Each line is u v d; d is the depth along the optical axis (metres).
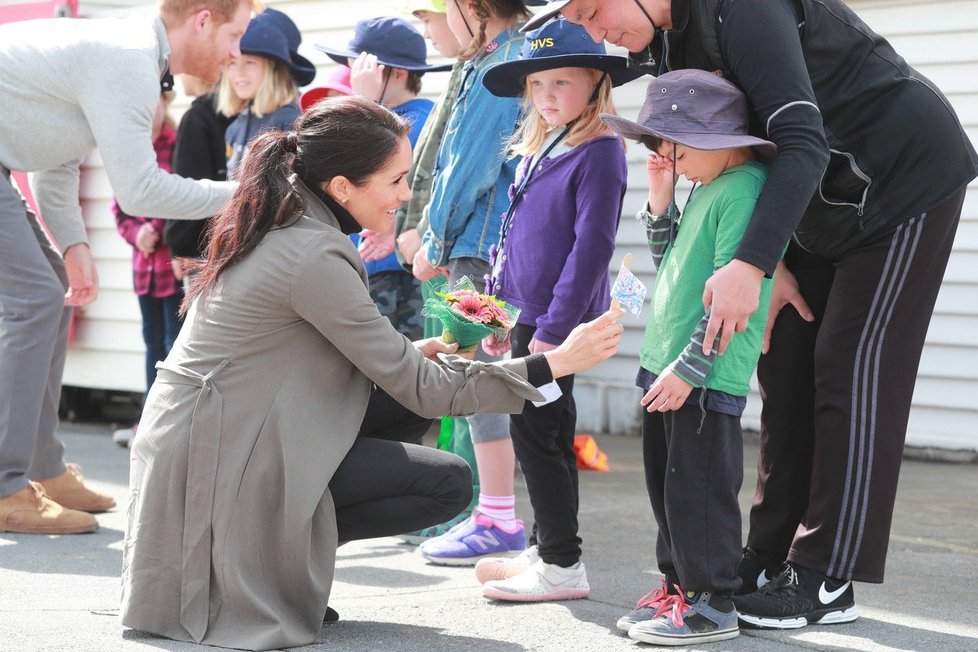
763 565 3.90
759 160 3.46
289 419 3.24
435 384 3.32
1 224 4.67
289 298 3.22
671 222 3.58
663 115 3.41
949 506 5.80
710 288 3.25
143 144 4.66
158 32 4.83
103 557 4.54
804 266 3.79
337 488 3.38
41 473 5.33
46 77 4.61
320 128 3.35
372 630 3.52
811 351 3.80
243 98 6.02
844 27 3.47
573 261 3.88
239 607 3.26
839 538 3.62
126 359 8.69
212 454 3.24
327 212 3.40
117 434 7.80
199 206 4.79
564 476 3.93
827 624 3.67
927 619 3.76
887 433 3.62
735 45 3.33
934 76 6.95
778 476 3.87
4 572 4.26
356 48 5.46
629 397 8.12
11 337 4.79
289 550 3.25
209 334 3.30
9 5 6.83
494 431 4.53
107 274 8.71
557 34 3.93
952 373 7.01
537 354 3.42
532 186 4.06
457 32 4.64
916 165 3.50
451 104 4.84
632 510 5.67
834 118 3.50
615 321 3.40
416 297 5.44
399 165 3.42
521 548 4.62
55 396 5.34
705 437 3.38
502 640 3.44
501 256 4.15
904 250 3.54
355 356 3.27
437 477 3.47
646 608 3.57
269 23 5.93
